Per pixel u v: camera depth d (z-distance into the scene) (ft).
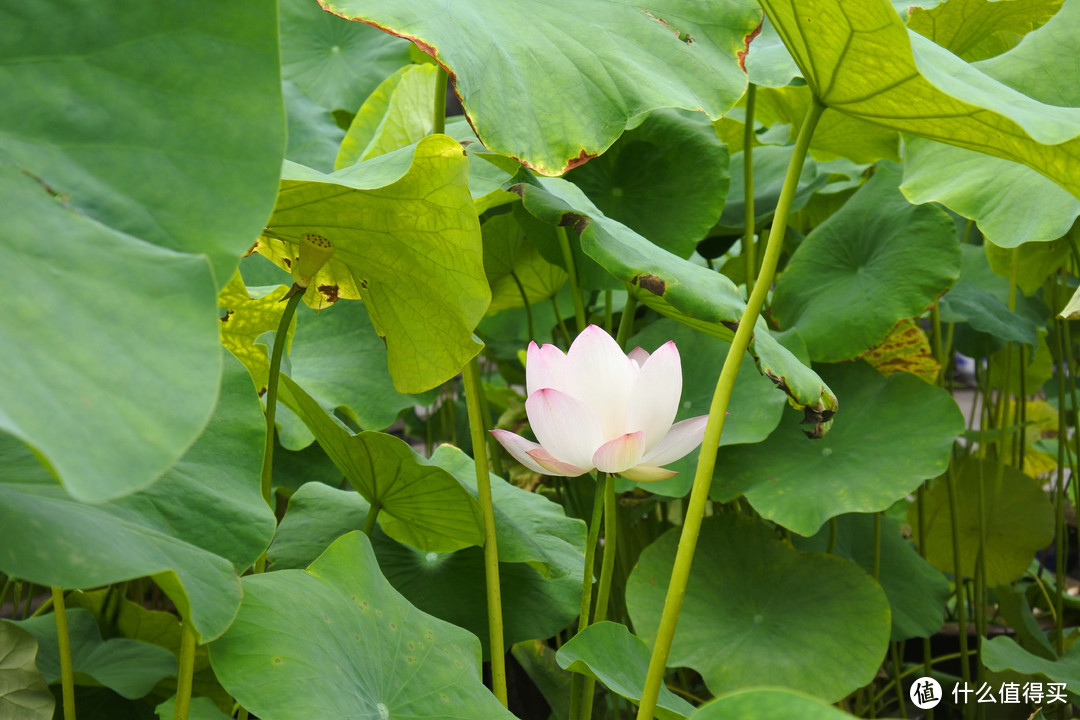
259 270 13.38
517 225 12.98
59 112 8.54
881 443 12.90
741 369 12.98
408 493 11.93
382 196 10.98
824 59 10.81
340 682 10.90
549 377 11.51
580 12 11.54
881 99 10.84
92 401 6.85
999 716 13.51
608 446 11.30
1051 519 14.24
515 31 11.39
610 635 11.39
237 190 9.01
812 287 13.50
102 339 7.30
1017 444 16.35
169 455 6.89
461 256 11.12
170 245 8.60
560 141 11.23
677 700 11.48
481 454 11.75
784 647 12.63
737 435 12.72
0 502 9.68
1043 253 13.94
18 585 13.02
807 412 11.87
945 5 13.20
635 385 11.37
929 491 14.46
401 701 11.03
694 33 11.58
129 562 9.54
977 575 14.02
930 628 13.43
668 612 10.96
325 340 13.83
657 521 14.26
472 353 11.39
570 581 12.30
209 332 7.82
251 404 11.16
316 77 15.20
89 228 8.03
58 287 7.43
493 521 11.77
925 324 17.51
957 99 10.61
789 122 14.25
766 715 8.79
